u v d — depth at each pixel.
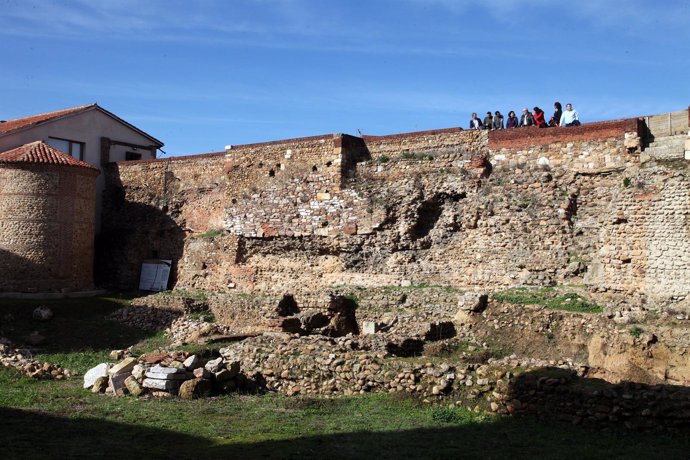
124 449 11.50
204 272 32.56
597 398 12.53
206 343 23.23
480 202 24.69
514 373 13.79
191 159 35.03
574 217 23.06
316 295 26.28
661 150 21.41
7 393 16.16
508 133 24.95
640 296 20.30
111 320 28.02
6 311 27.28
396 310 24.66
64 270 31.81
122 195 37.38
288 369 17.08
